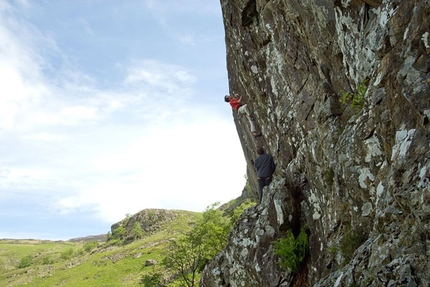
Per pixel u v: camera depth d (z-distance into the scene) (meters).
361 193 6.43
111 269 58.72
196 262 28.19
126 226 102.94
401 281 3.71
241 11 12.09
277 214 9.84
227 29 14.25
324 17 8.05
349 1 6.86
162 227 91.88
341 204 7.09
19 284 68.19
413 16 4.62
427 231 3.72
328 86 8.66
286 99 10.97
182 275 28.75
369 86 6.18
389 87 5.04
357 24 6.82
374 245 4.72
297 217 9.77
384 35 5.53
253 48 12.57
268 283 9.34
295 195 10.07
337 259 6.90
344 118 7.87
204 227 27.14
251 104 14.57
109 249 85.50
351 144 6.75
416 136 4.36
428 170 3.92
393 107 4.90
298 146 10.27
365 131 6.32
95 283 52.56
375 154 6.08
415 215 3.93
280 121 11.26
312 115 9.36
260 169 12.41
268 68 11.88
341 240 6.98
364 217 6.35
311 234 9.03
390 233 4.50
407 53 4.64
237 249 10.76
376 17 6.30
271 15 10.79
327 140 7.96
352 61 7.29
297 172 10.02
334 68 8.45
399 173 4.45
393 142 5.08
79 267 68.25
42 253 126.38
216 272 11.38
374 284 4.11
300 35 9.48
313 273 8.33
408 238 4.03
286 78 10.77
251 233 10.62
